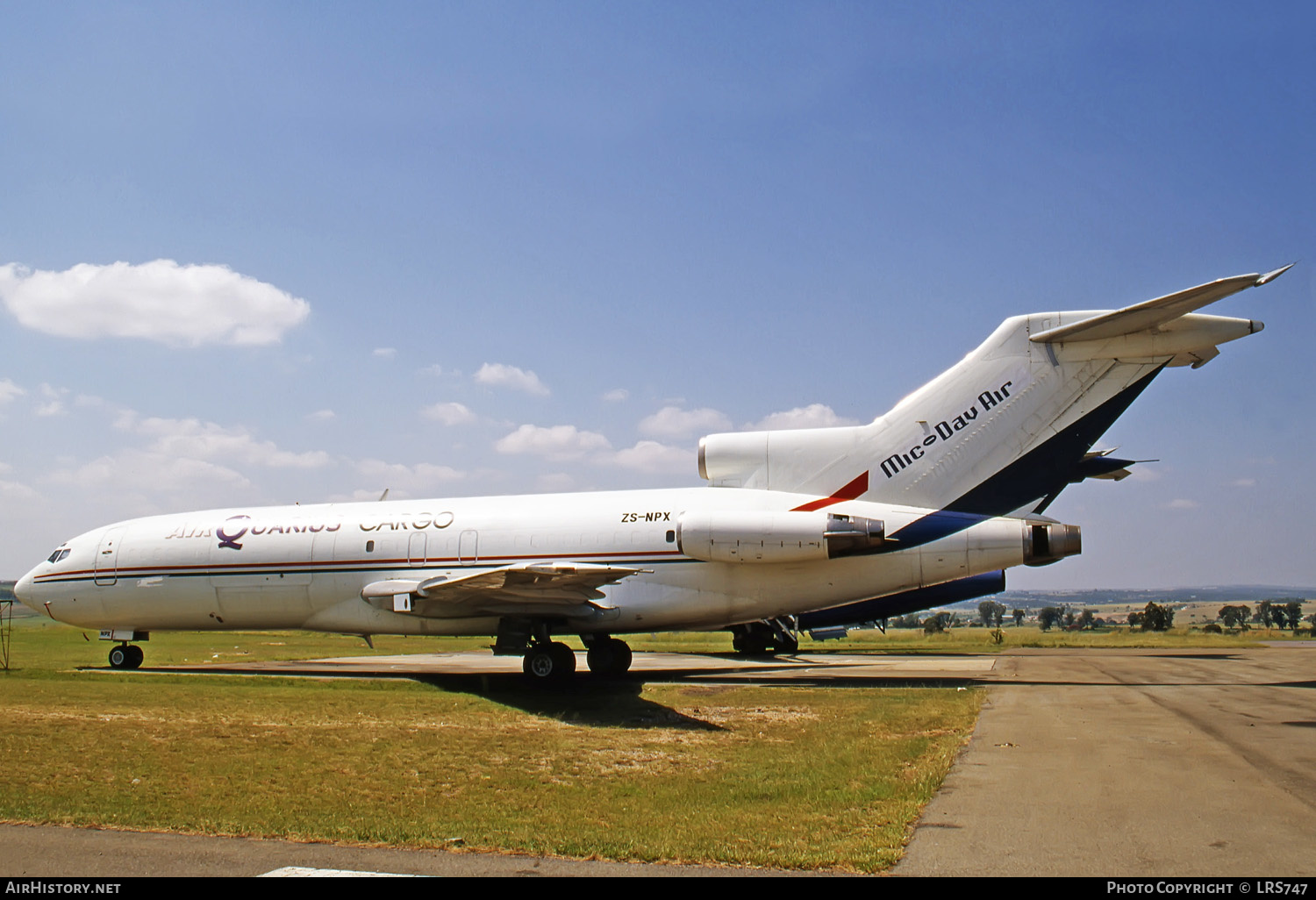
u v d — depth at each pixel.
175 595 23.14
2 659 26.72
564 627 20.69
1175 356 18.86
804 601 20.14
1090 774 9.99
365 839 7.42
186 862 6.82
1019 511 19.59
